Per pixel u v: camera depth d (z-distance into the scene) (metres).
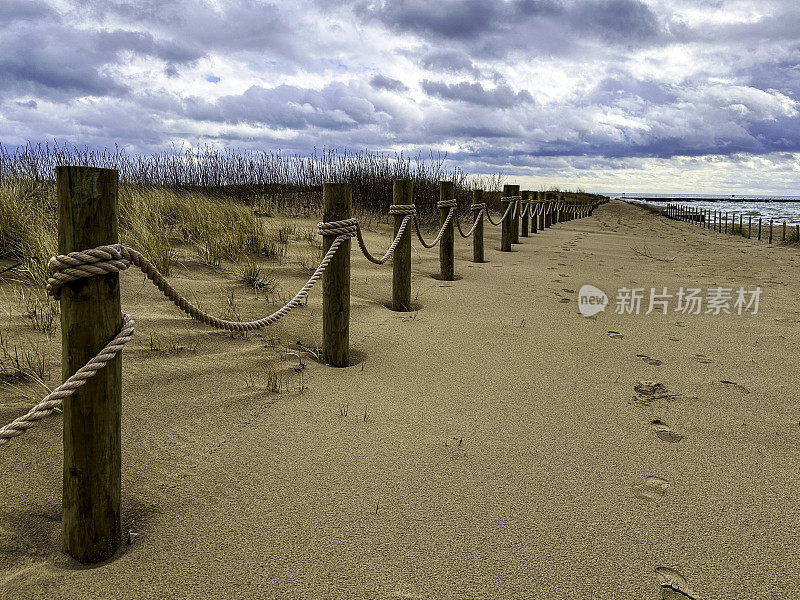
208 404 2.77
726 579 1.72
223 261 5.76
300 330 4.01
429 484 2.21
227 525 1.92
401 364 3.57
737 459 2.48
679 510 2.08
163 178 11.41
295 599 1.60
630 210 41.12
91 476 1.69
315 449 2.45
